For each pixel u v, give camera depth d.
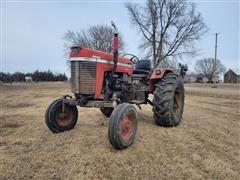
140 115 6.45
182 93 5.57
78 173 3.03
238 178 3.02
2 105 9.29
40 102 10.06
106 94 4.41
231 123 5.91
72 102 4.47
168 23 28.55
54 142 4.10
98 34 30.86
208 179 2.96
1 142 4.17
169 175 3.02
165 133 4.66
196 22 34.53
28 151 3.72
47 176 2.96
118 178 2.94
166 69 5.39
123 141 3.68
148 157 3.49
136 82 5.34
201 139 4.38
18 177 2.94
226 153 3.80
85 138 4.28
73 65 4.30
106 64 4.43
